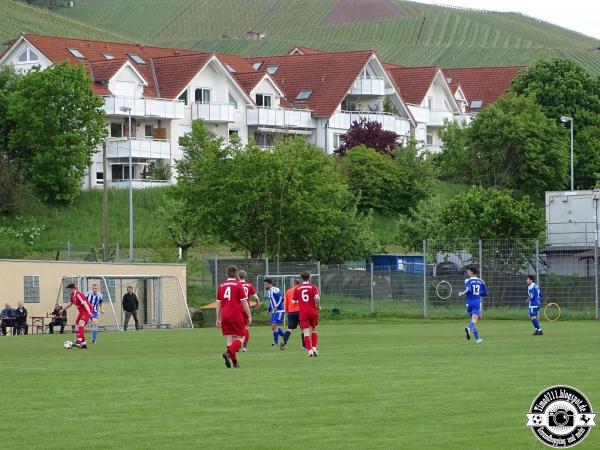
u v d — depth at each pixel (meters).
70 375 33.12
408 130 143.50
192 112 126.88
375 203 115.19
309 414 24.19
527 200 81.75
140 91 122.69
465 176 131.62
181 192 86.75
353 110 141.88
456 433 21.73
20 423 23.44
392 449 20.27
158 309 75.56
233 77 130.25
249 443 20.97
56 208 107.75
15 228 102.88
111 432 22.28
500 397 26.45
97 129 110.88
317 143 135.38
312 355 40.44
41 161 107.62
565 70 146.00
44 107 108.69
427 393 27.34
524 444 20.64
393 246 109.94
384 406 25.20
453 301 73.81
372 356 39.62
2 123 111.00
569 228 88.19
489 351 41.50
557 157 130.25
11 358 41.19
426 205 97.81
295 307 45.44
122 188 113.88
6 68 116.94
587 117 142.75
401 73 154.62
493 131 129.50
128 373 33.56
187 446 20.78
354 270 76.62
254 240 85.25
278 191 84.12
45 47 126.62
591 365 34.31
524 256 73.12
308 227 84.19
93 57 128.75
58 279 73.12
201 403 26.11
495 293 73.38
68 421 23.66
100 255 92.88
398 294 75.50
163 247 94.00
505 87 176.62
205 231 85.75
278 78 142.75
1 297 70.25
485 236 80.19
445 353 40.75
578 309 72.38
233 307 35.09
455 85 164.75
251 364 36.62
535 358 37.50
